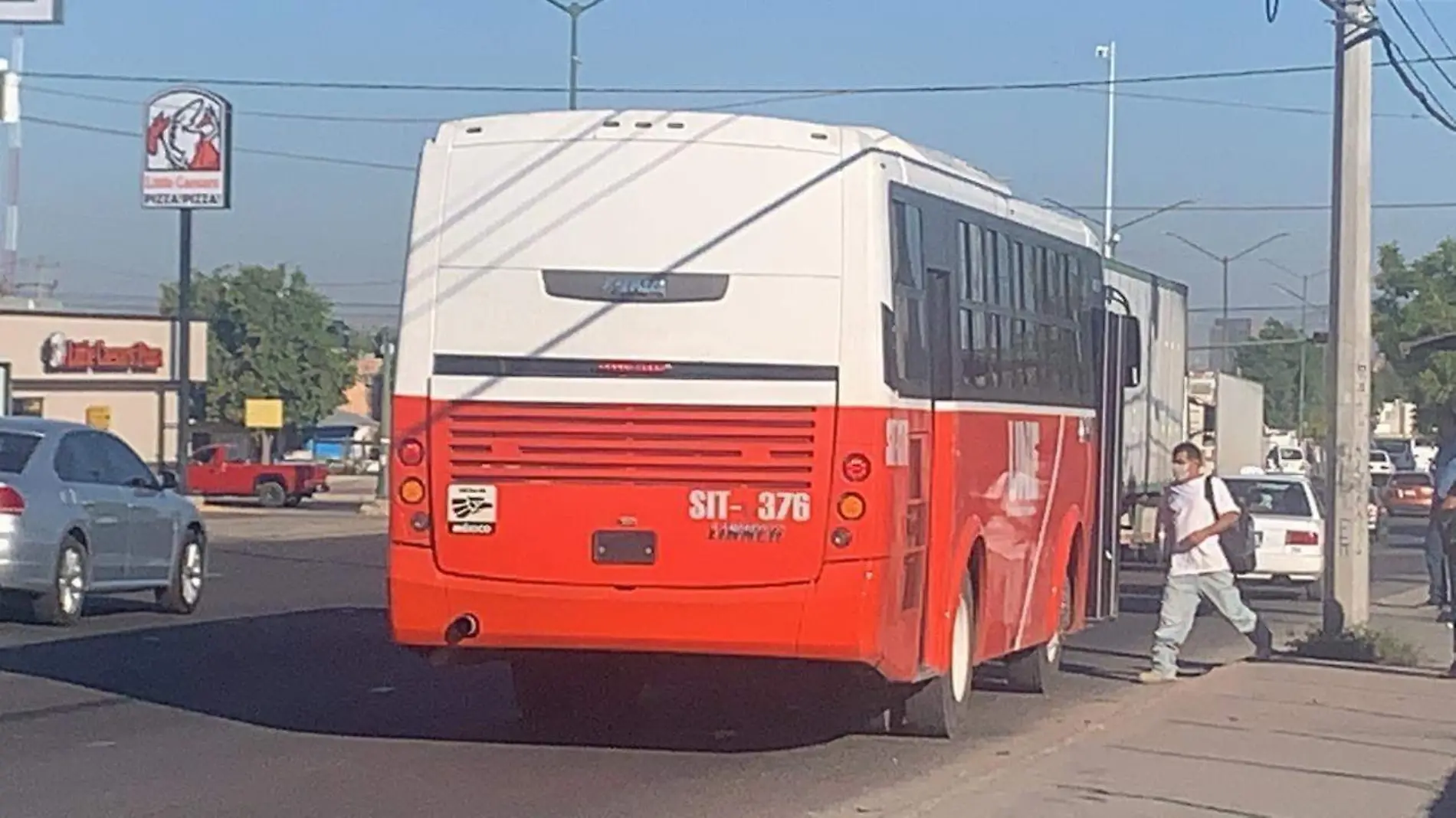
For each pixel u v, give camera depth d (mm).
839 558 11430
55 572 19172
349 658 17562
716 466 11500
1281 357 103750
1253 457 44219
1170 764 12188
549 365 11625
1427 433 85188
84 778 11086
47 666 16375
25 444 19469
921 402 12352
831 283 11516
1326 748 12969
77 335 62156
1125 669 18797
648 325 11562
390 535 11789
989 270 14164
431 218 11828
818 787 11398
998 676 17609
